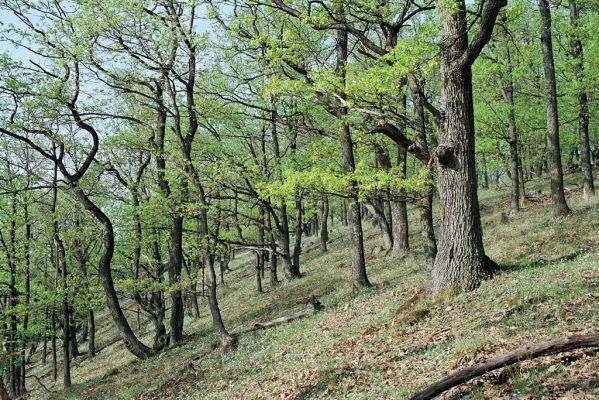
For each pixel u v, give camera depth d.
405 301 13.89
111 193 24.02
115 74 18.61
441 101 12.67
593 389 5.94
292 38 15.38
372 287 18.48
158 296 24.64
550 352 6.40
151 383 16.83
